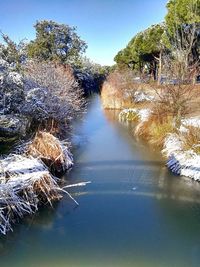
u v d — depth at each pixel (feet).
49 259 16.88
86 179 27.04
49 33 94.02
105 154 34.60
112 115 62.69
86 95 109.70
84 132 46.44
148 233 19.16
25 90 32.94
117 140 41.01
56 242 18.26
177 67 38.04
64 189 25.00
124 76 74.02
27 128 30.63
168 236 18.74
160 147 36.04
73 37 97.91
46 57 92.02
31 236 18.74
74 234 19.01
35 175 22.09
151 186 25.49
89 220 20.43
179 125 35.35
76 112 51.72
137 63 101.09
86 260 16.80
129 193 24.34
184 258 16.93
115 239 18.51
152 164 30.76
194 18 45.91
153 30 80.84
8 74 30.22
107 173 28.55
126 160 32.27
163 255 17.19
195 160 27.58
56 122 37.17
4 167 22.44
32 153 26.18
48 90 37.19
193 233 19.13
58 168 28.35
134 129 47.78
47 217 20.67
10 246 17.95
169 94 38.52
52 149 28.17
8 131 28.76
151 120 41.32
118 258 16.94
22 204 20.62
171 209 21.88
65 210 21.63
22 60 42.37
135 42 88.22
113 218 20.68
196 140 29.76
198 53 54.08
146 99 63.21
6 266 16.39
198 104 41.42
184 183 25.89
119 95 71.56
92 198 23.40
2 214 19.39
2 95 29.76
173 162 29.17
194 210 21.76
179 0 52.37
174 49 53.11
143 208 21.99
